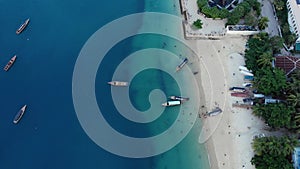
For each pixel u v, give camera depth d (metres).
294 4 113.94
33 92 109.75
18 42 119.81
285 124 95.75
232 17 114.69
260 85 101.94
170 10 124.44
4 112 106.38
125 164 97.75
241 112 103.88
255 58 107.38
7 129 103.56
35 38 120.44
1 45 119.25
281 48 110.75
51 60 115.62
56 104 107.31
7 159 98.88
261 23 112.62
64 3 128.50
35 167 97.62
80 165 97.62
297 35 110.25
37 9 127.25
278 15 117.75
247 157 96.88
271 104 97.56
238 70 110.44
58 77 112.31
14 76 113.12
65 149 100.06
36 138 101.88
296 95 97.06
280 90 100.94
